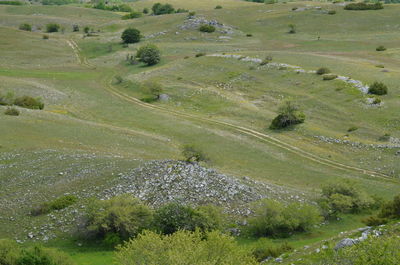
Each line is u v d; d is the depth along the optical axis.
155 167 47.28
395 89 79.25
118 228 36.25
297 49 127.56
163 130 76.00
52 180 46.81
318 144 66.06
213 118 82.25
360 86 82.44
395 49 117.00
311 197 46.59
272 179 54.53
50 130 65.94
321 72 93.25
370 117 71.94
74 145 61.09
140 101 96.75
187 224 35.56
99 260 32.25
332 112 76.44
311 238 36.22
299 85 90.81
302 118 73.31
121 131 71.31
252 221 38.09
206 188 43.38
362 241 22.67
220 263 22.03
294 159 61.50
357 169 57.66
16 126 64.75
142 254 23.27
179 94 97.12
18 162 51.94
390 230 26.33
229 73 105.06
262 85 95.50
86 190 44.28
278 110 75.81
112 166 49.53
